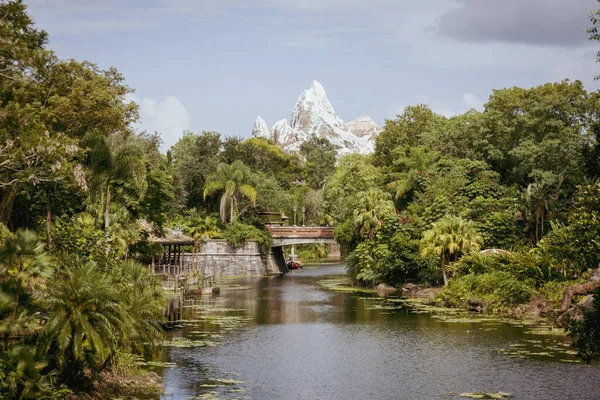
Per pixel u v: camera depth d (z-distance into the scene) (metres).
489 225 61.09
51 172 30.91
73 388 22.00
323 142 176.62
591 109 74.62
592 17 27.62
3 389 18.41
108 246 38.34
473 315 44.47
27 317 19.69
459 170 74.19
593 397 23.38
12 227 40.38
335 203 116.12
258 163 127.50
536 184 62.84
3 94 33.69
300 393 24.34
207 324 40.97
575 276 46.56
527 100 77.19
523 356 30.16
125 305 22.81
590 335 19.92
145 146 76.00
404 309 48.62
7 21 30.89
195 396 23.59
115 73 47.41
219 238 93.06
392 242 65.00
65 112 38.69
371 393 24.38
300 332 38.12
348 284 73.94
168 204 89.00
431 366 28.67
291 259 114.88
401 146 101.00
